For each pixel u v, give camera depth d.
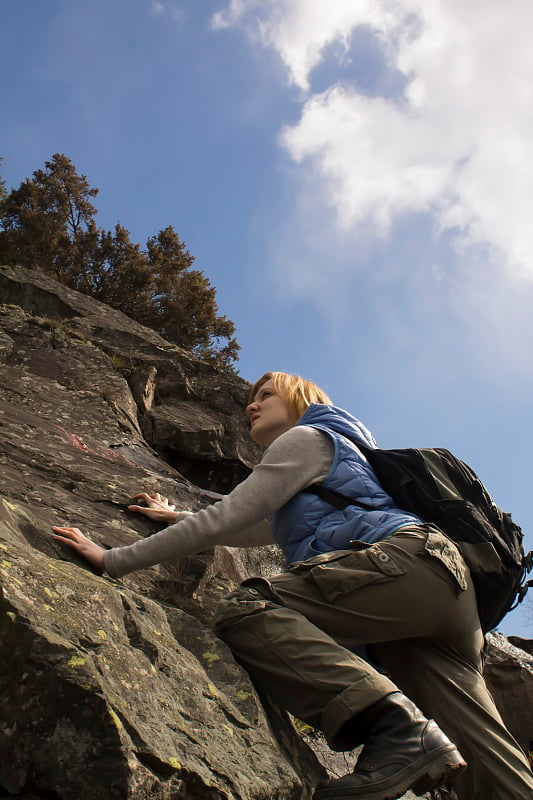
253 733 2.21
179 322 21.36
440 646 2.55
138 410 6.38
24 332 6.60
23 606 1.91
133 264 20.92
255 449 6.79
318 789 1.99
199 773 1.86
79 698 1.77
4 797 1.70
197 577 3.44
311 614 2.33
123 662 2.02
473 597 2.44
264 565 4.55
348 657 2.17
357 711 2.04
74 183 23.06
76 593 2.15
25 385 5.57
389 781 1.91
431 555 2.31
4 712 1.76
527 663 4.87
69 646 1.86
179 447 6.27
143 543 2.60
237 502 2.56
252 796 1.95
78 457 4.23
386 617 2.30
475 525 2.52
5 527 2.47
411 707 2.04
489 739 2.37
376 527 2.46
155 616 2.49
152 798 1.75
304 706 2.17
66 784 1.70
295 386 3.17
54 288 8.70
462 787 2.37
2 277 8.55
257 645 2.32
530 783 2.29
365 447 2.77
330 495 2.59
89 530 3.26
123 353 7.12
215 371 7.57
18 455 3.90
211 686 2.29
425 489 2.61
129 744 1.76
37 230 20.23
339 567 2.33
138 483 4.12
